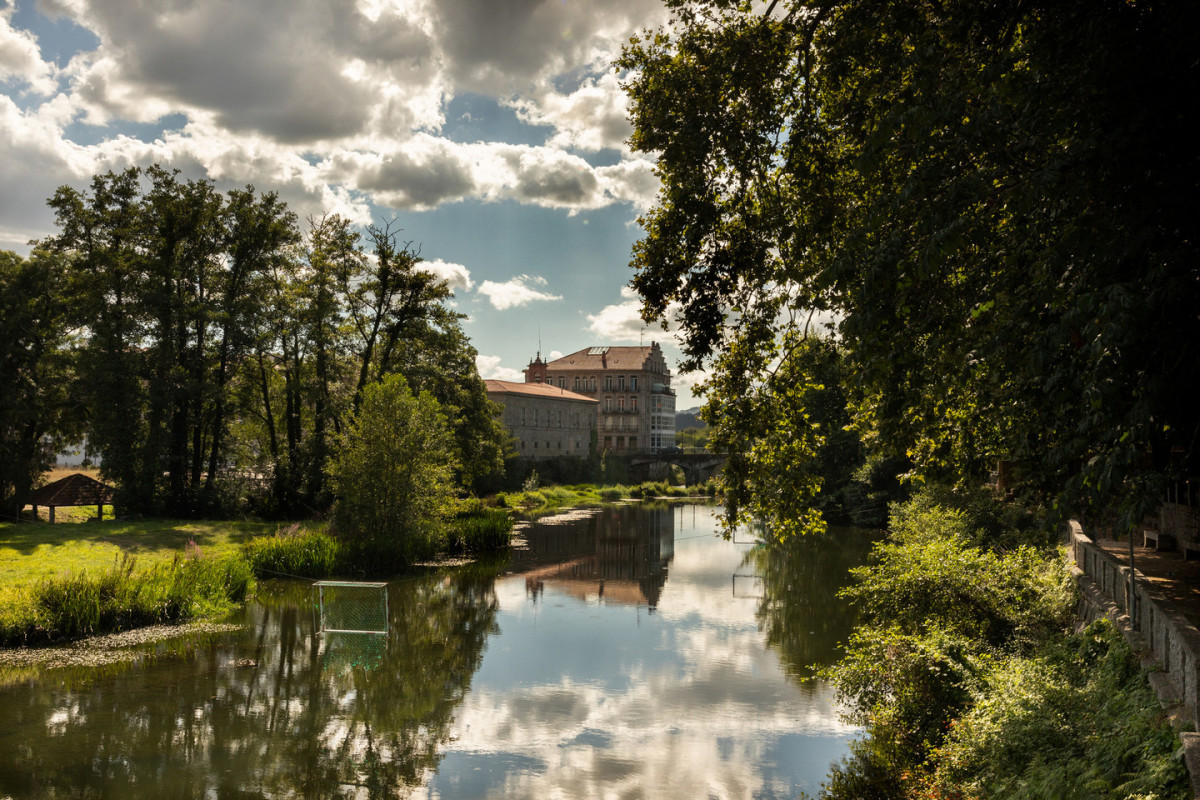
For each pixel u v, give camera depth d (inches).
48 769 476.1
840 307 393.4
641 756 500.7
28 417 1446.9
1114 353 204.7
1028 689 373.4
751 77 355.9
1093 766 278.4
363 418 1266.0
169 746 515.2
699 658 728.3
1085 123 231.9
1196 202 205.6
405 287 1637.6
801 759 492.7
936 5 288.2
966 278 303.1
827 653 741.3
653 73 387.2
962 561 573.9
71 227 1536.7
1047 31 241.1
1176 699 280.5
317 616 896.9
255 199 1660.9
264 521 1624.0
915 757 450.0
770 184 392.8
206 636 798.5
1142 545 589.9
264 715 577.0
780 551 1445.6
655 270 401.7
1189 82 213.0
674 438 4891.7
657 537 1759.4
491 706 598.2
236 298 1647.4
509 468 2896.2
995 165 256.5
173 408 1535.4
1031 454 272.1
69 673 669.9
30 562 1024.2
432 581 1145.4
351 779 467.2
